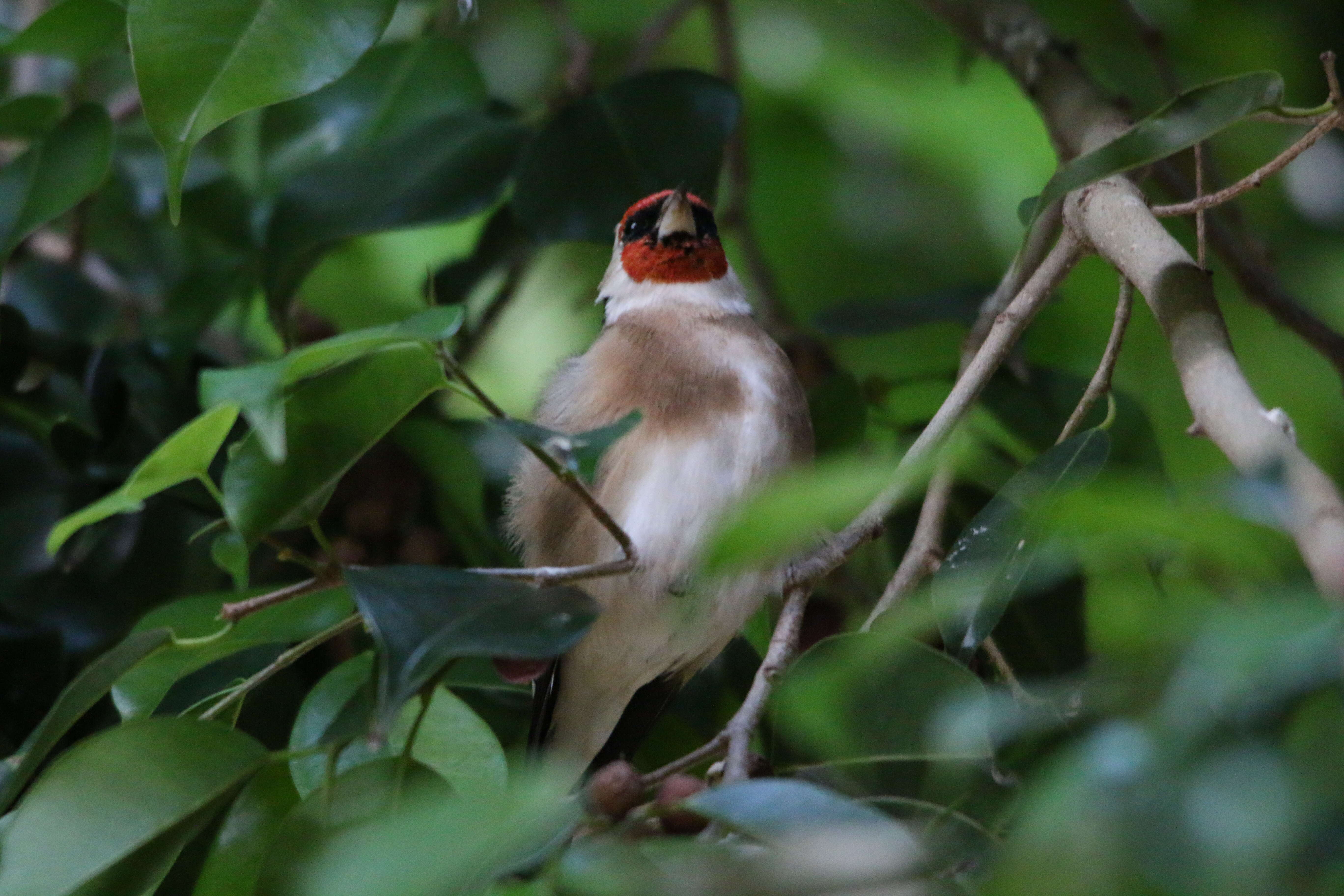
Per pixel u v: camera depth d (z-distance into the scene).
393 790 3.84
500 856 3.09
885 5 9.63
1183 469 8.39
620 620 6.12
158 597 6.95
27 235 6.34
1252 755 2.78
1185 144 4.06
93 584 6.92
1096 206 4.98
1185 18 8.78
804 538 5.09
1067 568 5.45
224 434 3.94
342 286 9.38
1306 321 6.48
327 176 7.20
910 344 8.52
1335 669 2.68
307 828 3.79
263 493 3.98
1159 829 2.76
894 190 9.80
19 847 3.77
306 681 6.68
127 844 3.80
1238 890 2.66
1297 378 8.74
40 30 5.96
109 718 6.46
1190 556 5.01
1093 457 4.27
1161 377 8.40
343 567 3.72
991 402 6.89
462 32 9.28
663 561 5.93
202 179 8.05
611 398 6.08
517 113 8.01
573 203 6.91
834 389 7.00
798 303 9.84
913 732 4.13
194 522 7.04
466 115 7.56
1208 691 2.71
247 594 5.48
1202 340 4.24
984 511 4.35
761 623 6.21
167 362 7.48
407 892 2.83
